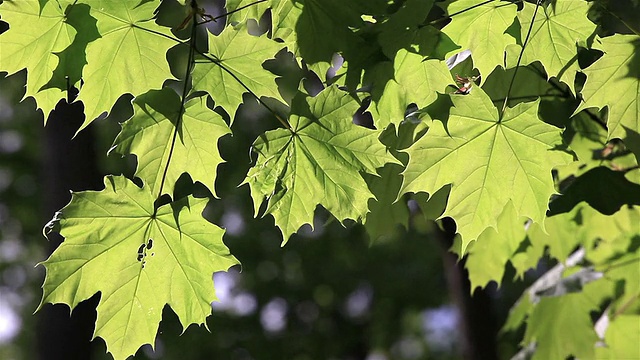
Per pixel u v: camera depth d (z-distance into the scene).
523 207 1.81
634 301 2.20
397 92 1.79
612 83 1.79
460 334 3.67
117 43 1.77
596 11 1.82
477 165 1.79
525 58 1.80
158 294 1.82
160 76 1.79
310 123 1.80
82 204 1.78
